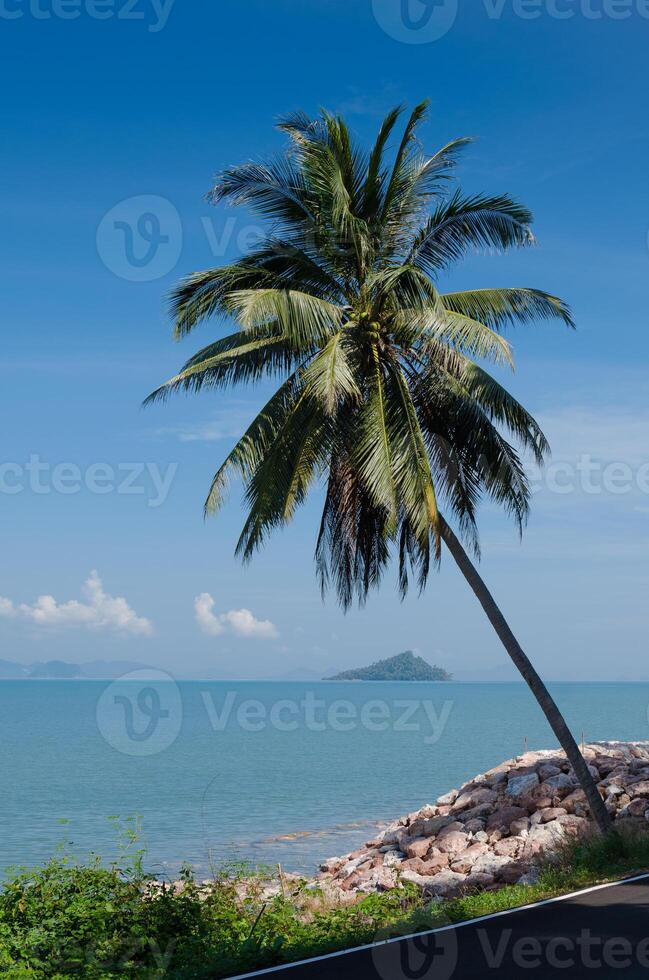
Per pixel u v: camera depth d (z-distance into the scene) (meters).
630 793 23.14
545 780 25.27
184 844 29.12
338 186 19.16
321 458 19.64
